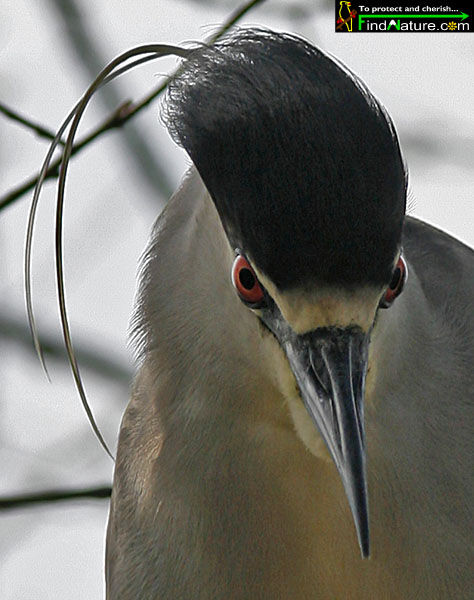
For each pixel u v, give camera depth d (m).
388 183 6.39
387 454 7.33
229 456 7.52
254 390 7.25
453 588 7.58
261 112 6.46
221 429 7.49
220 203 6.62
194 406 7.53
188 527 7.73
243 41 6.82
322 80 6.49
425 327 7.41
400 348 7.11
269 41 6.75
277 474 7.48
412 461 7.38
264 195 6.41
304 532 7.57
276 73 6.56
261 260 6.50
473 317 7.80
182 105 6.77
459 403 7.56
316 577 7.65
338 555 7.57
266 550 7.63
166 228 7.73
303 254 6.41
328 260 6.39
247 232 6.51
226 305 7.12
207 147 6.61
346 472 6.44
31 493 9.27
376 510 7.43
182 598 7.84
